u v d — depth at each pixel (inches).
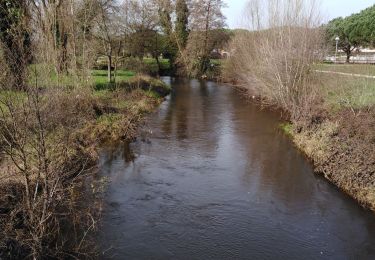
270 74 1142.3
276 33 1181.1
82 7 1194.6
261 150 802.8
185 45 2551.7
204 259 411.5
